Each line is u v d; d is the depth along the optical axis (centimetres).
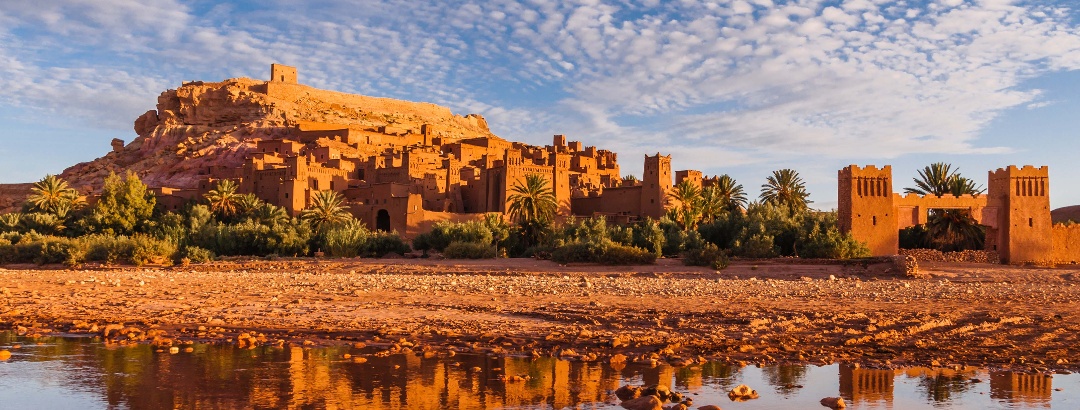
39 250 6825
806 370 1630
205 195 8850
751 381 1523
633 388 1386
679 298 3197
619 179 13375
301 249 7156
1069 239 5438
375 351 1862
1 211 12138
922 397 1392
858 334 2102
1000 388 1465
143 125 16388
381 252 6969
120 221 8500
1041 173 5372
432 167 10769
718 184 8612
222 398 1377
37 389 1455
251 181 9888
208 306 2855
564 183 9406
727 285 3866
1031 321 2378
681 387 1470
